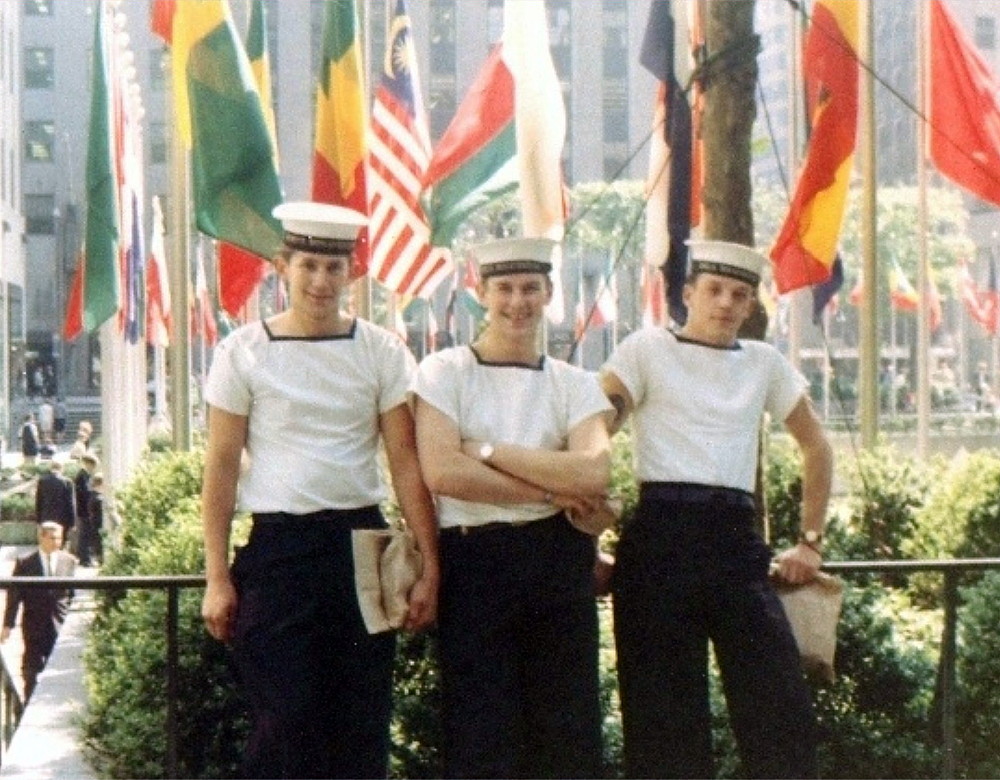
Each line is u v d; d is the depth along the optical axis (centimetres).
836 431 3575
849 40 1190
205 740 802
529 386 522
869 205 1691
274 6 5916
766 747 533
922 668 755
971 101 1312
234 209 1091
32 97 7444
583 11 6650
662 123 1098
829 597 570
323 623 514
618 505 518
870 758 732
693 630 539
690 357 549
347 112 1312
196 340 4325
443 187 1398
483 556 509
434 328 4303
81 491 2433
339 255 518
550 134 1183
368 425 525
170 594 579
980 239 5159
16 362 6969
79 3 7375
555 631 512
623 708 545
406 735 715
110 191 1392
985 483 1300
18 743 988
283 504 514
